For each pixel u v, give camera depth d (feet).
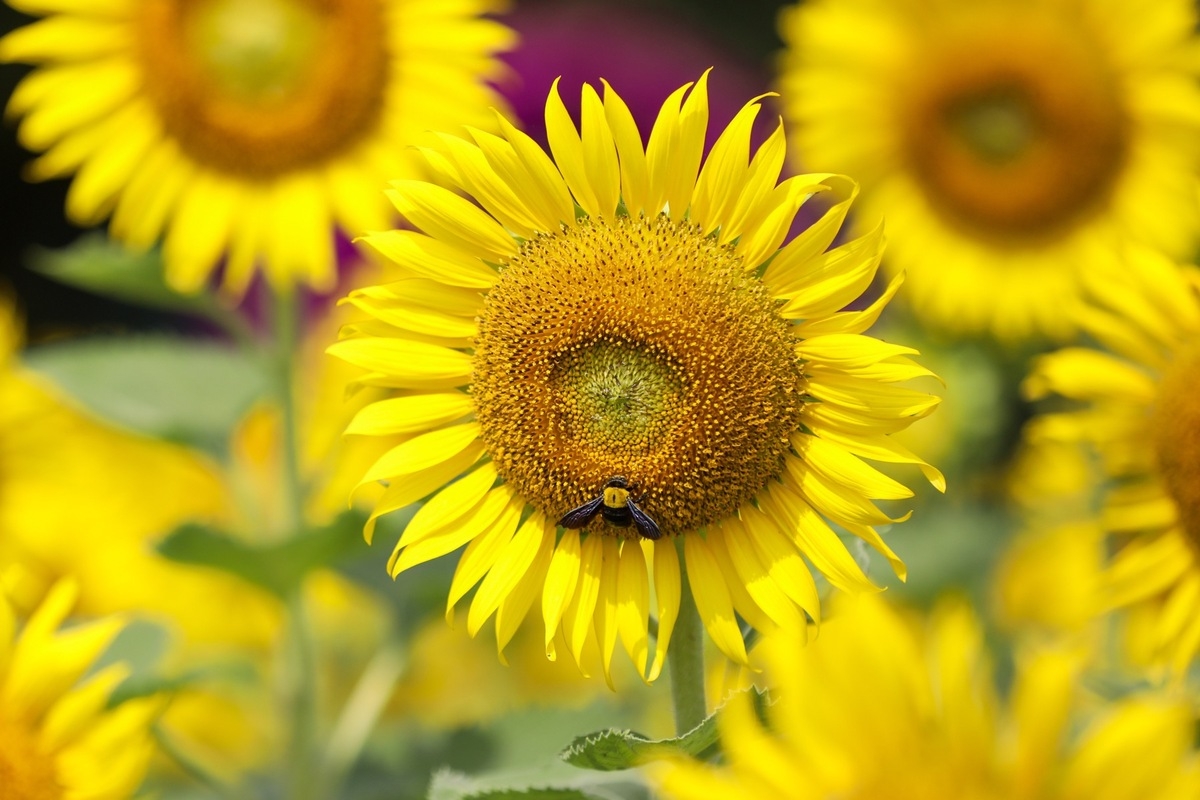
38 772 6.79
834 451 6.59
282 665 7.68
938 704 6.26
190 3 7.74
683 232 6.64
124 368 7.80
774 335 6.62
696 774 6.30
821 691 6.28
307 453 7.97
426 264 6.67
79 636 6.83
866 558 6.68
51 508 8.05
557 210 6.67
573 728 7.49
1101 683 6.93
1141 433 7.07
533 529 6.66
